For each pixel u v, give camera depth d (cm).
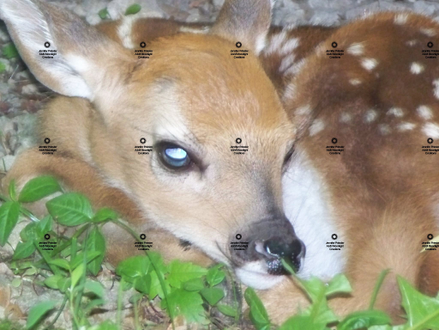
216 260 968
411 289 788
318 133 1027
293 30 1206
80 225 1029
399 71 1052
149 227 1024
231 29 1063
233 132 914
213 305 910
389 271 937
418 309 780
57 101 1116
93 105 1021
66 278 856
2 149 1212
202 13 1572
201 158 923
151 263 909
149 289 888
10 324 877
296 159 1023
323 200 1002
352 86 1048
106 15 1514
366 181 990
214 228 940
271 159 927
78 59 1003
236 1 1071
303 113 1047
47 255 900
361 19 1142
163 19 1186
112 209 991
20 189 1068
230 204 923
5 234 920
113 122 997
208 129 912
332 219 991
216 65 945
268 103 930
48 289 937
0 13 1005
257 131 920
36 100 1309
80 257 850
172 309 869
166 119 928
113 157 1018
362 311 788
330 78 1062
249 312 901
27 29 1009
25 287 938
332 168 1005
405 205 971
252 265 902
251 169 920
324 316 782
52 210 924
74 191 1049
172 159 941
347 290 791
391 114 1015
